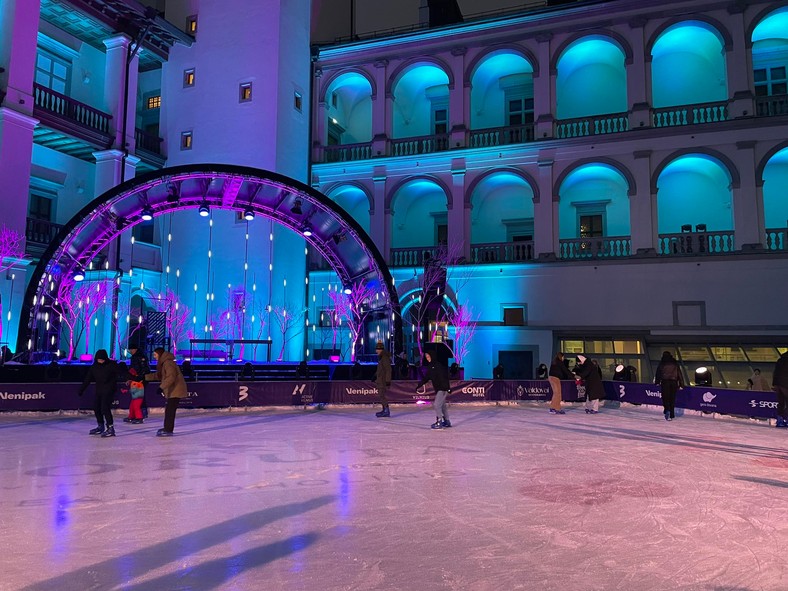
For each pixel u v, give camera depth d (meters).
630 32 25.27
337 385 17.28
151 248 27.83
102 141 25.31
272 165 27.09
